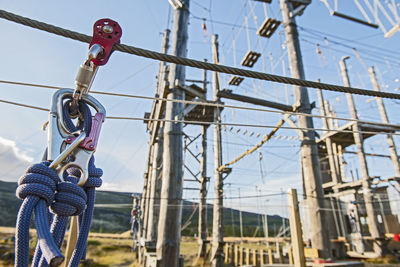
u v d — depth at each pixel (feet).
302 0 45.47
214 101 58.59
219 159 54.90
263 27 40.29
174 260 24.00
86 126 4.49
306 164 38.09
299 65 41.68
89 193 4.29
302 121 39.19
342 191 68.90
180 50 29.99
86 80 4.45
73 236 15.26
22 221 3.15
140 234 64.85
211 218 171.83
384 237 54.24
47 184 3.50
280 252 57.41
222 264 48.65
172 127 27.63
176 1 32.07
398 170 61.72
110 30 4.88
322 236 34.91
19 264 3.03
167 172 26.35
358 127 63.00
